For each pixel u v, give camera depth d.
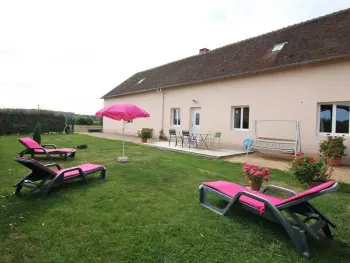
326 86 7.86
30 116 18.45
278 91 9.16
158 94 15.59
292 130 8.79
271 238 2.72
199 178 5.50
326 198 4.23
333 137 7.66
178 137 13.91
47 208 3.42
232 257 2.32
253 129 10.03
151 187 4.64
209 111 12.02
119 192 4.26
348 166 7.29
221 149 10.66
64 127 20.78
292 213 2.66
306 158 5.14
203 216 3.29
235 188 3.69
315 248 2.56
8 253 2.28
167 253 2.35
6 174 5.41
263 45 11.54
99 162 7.33
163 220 3.12
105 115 6.82
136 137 16.89
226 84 11.13
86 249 2.38
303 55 8.60
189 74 14.02
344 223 3.20
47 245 2.44
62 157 8.24
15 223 2.91
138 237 2.64
